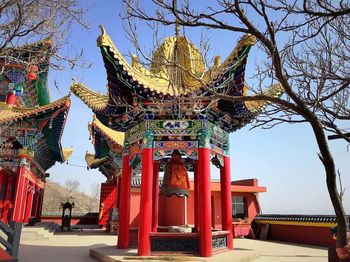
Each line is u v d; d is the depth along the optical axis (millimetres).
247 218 28359
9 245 11148
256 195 29562
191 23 6875
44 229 26734
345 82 7438
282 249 18344
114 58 12414
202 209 12938
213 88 7664
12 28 7395
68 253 16219
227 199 15109
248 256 13414
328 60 7621
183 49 13570
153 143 14016
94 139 30312
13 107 25688
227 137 16156
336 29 7832
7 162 25297
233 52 11461
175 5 6762
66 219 33250
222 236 14406
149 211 13000
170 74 11594
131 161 15242
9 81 25547
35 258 14664
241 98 6836
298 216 23156
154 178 17438
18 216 24188
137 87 13266
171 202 27203
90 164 38094
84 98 15953
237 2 6379
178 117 14164
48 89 29062
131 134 15383
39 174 35406
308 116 5945
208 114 14438
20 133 25734
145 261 11672
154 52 9523
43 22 7699
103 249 14773
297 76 7312
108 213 36625
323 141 5789
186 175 14883
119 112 15391
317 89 6844
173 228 15000
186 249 12828
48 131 29547
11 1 6988
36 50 8609
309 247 19656
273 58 6293
